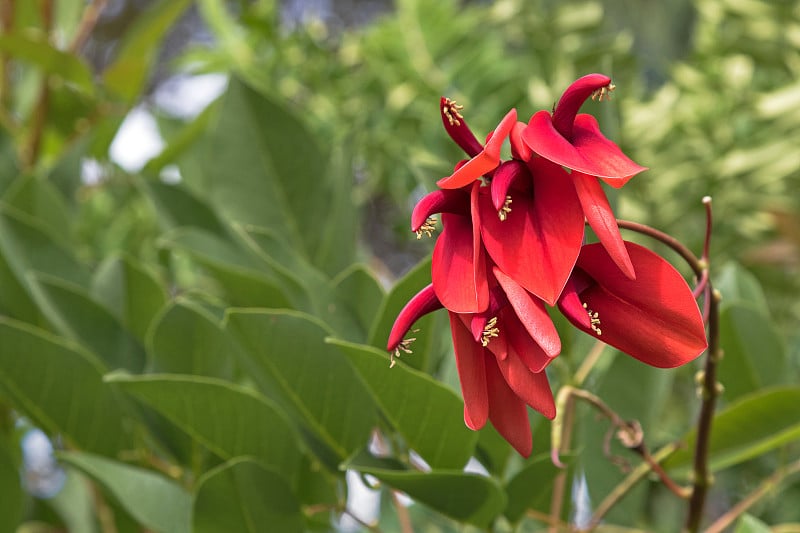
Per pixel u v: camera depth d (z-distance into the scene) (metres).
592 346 0.81
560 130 0.54
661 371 0.82
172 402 0.72
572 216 0.53
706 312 0.63
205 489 0.70
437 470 0.69
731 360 0.85
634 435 0.69
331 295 0.80
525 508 0.71
